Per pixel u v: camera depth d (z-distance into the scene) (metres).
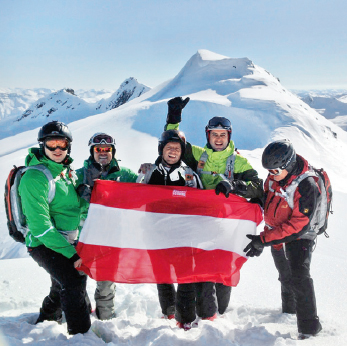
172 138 3.68
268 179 3.73
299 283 3.42
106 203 3.69
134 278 3.66
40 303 4.34
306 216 3.28
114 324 3.28
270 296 4.50
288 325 3.69
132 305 4.31
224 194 3.59
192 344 2.84
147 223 3.73
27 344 2.76
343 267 5.25
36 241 3.30
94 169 3.84
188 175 3.84
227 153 4.05
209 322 3.26
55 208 3.45
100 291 3.91
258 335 2.99
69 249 3.20
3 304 4.26
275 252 3.98
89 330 3.12
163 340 2.85
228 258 3.77
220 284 4.06
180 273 3.67
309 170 3.41
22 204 3.22
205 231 3.79
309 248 3.54
